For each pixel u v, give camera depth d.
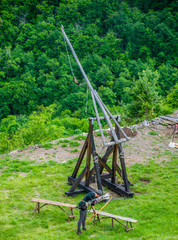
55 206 10.63
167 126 19.52
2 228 8.78
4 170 14.12
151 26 136.62
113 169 12.27
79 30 130.12
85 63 115.44
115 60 127.12
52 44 124.38
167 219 9.43
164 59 128.12
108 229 8.91
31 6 145.25
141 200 10.98
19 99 102.88
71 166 14.65
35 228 8.91
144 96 27.88
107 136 18.52
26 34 130.25
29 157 16.05
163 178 12.95
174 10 148.12
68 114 95.44
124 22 137.50
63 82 106.06
